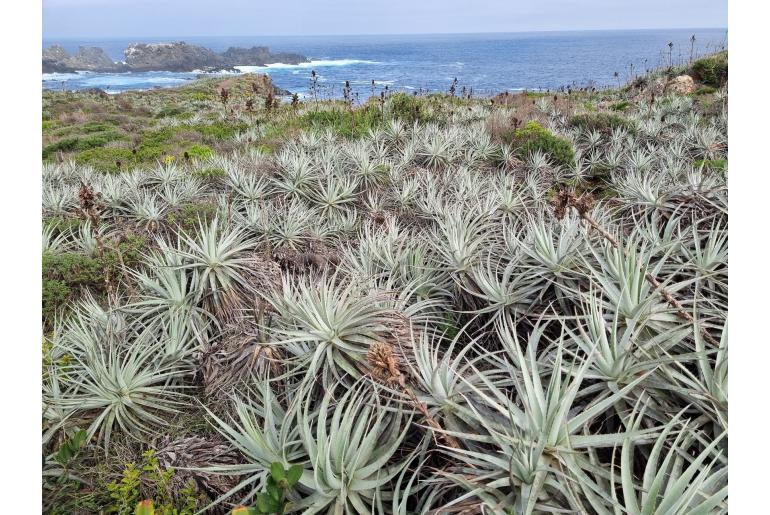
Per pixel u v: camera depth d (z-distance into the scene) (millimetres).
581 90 20094
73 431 2773
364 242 4699
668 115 11469
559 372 1971
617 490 1979
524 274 3367
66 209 6734
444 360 2496
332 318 2889
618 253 2795
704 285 3070
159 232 5672
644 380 2246
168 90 34625
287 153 8234
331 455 2129
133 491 2297
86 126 19531
